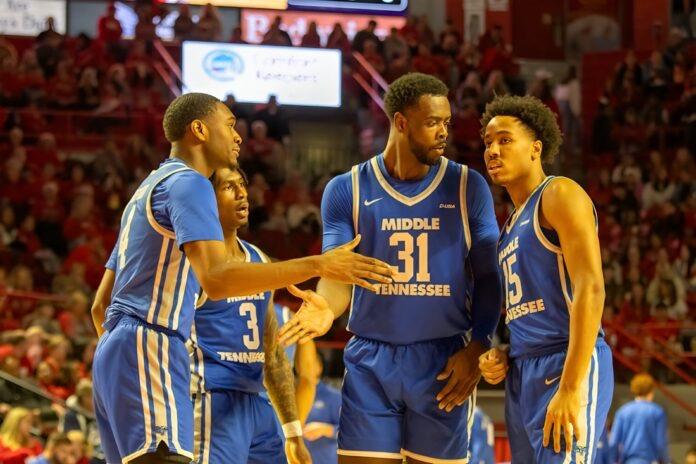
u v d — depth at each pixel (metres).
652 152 25.98
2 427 11.77
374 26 29.95
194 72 28.19
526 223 6.20
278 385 7.36
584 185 26.48
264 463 7.27
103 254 19.73
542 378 6.11
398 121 6.69
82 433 11.85
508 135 6.28
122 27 30.28
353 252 6.25
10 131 24.62
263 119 26.80
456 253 6.73
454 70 28.97
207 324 7.02
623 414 14.12
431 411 6.77
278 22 29.02
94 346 15.02
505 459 16.16
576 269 5.86
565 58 32.72
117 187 22.89
